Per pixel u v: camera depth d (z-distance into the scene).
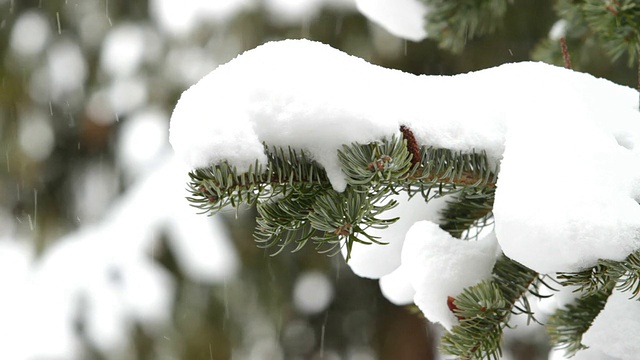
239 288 3.43
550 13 3.49
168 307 3.30
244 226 3.48
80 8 3.93
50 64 3.91
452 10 1.68
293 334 3.74
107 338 3.27
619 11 1.49
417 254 1.37
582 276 1.24
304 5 3.53
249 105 1.26
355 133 1.27
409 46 3.65
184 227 3.39
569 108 1.30
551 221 1.24
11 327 3.28
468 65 3.71
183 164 1.31
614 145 1.27
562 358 1.48
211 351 3.32
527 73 1.34
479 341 1.34
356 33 3.57
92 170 3.92
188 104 1.27
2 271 3.61
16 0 3.93
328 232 1.28
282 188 1.29
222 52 3.61
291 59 1.28
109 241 3.38
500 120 1.31
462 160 1.31
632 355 1.34
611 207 1.24
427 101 1.31
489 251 1.36
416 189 1.37
